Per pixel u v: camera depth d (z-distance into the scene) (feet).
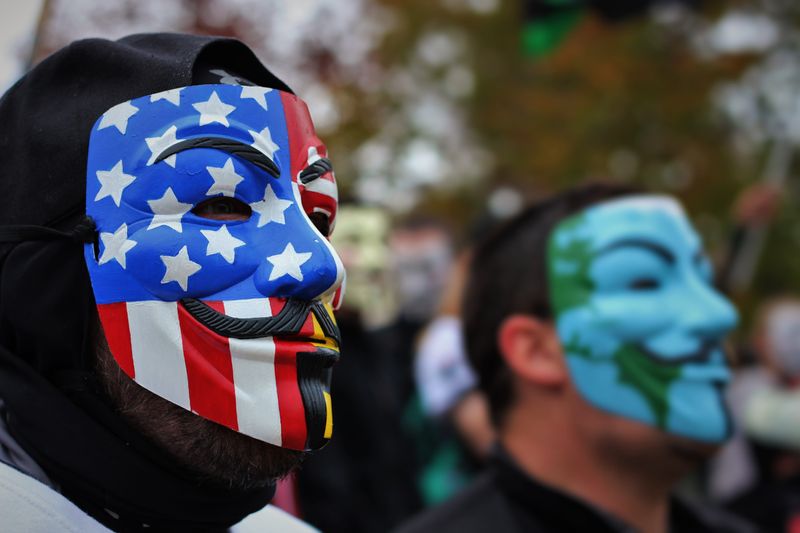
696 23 34.73
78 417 5.18
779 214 34.81
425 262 16.79
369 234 14.26
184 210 5.19
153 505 5.11
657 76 35.29
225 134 5.29
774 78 34.71
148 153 5.21
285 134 5.45
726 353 8.80
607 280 8.64
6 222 5.49
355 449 12.57
